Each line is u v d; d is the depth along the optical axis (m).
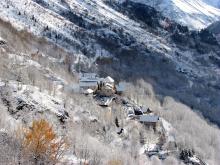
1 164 73.56
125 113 183.00
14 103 122.00
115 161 108.56
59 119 130.12
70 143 105.38
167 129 182.12
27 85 142.25
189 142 172.88
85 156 102.12
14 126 100.44
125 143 148.00
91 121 148.75
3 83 130.75
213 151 179.62
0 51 183.38
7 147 77.62
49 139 82.62
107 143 142.00
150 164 141.50
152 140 163.38
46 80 170.50
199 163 161.12
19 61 182.75
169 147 160.88
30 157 78.38
